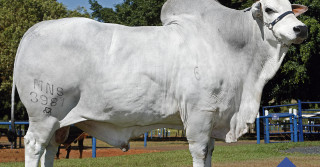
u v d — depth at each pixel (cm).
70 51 354
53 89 353
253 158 723
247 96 371
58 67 353
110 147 1434
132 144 1565
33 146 357
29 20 2262
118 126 370
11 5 2395
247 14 374
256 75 373
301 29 333
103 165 657
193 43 356
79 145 979
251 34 369
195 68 344
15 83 373
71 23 368
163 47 355
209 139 355
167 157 764
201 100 343
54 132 367
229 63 361
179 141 1842
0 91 2255
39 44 358
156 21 1820
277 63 362
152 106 354
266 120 1228
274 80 1608
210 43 360
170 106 356
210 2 387
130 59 352
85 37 357
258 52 370
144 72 349
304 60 1449
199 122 345
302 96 1716
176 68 349
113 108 353
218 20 369
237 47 367
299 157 732
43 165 380
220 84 348
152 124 369
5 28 2262
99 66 352
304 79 1605
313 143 1002
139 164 665
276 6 352
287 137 1731
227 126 366
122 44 356
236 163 654
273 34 356
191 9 383
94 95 354
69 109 361
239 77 365
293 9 388
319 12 1473
